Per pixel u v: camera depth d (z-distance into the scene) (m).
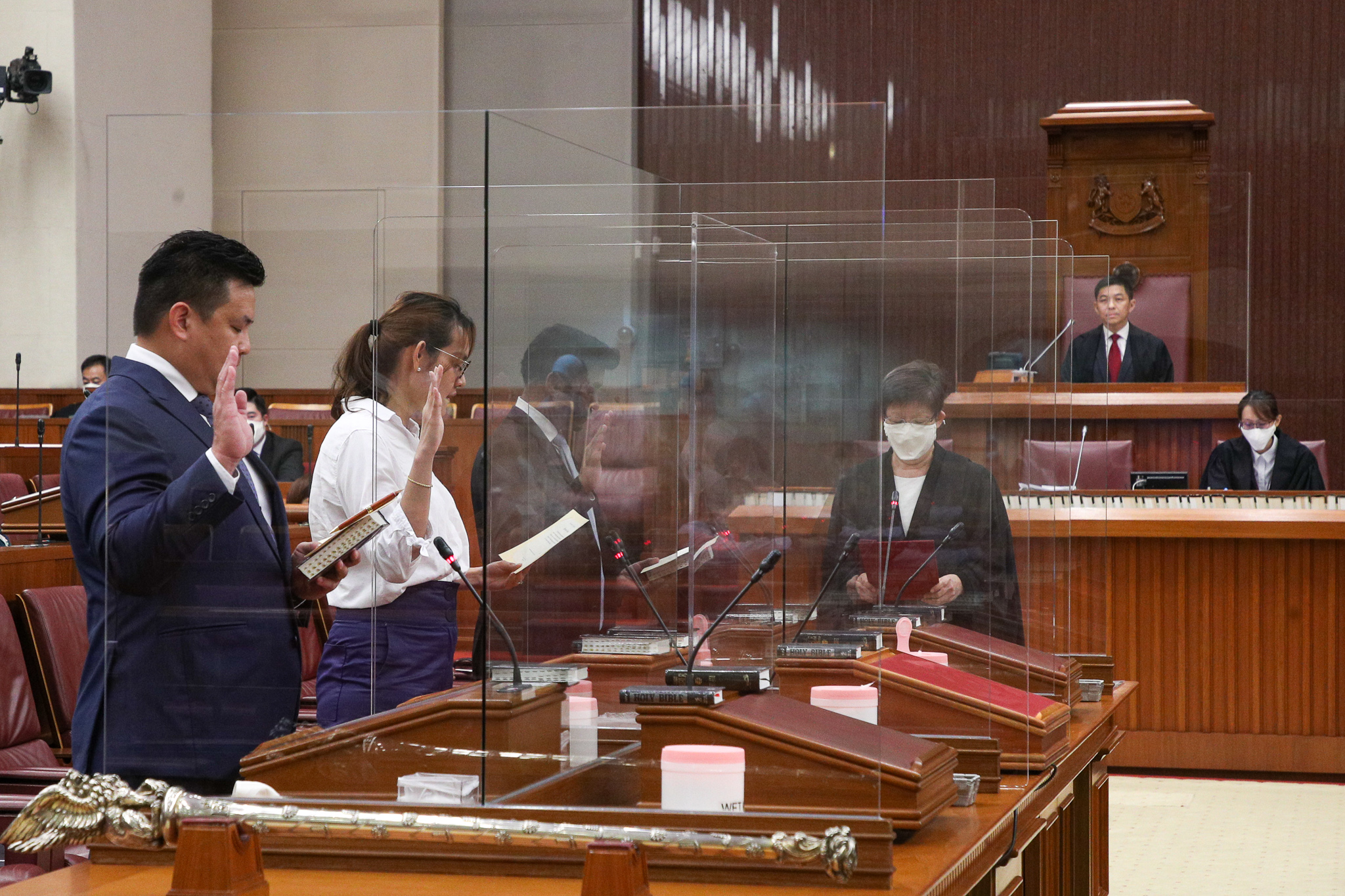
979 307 4.00
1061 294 5.21
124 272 2.62
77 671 4.90
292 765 2.61
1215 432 11.08
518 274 2.52
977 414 3.88
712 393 2.84
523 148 2.53
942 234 4.00
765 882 2.47
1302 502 9.66
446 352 2.56
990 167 16.66
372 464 2.57
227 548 2.61
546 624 2.56
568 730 2.55
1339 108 15.92
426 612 2.58
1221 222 11.99
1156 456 11.16
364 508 2.58
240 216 2.60
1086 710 5.76
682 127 2.73
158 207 2.61
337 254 2.58
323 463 2.59
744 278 2.78
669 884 2.47
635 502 2.68
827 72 16.97
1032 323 4.16
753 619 2.93
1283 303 16.12
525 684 2.54
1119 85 16.39
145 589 2.62
